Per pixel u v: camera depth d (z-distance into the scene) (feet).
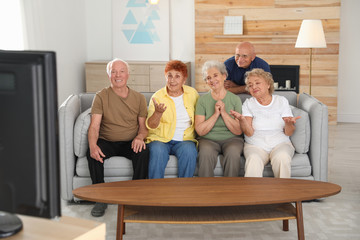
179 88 12.04
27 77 3.67
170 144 11.94
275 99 12.00
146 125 11.70
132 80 22.84
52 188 3.83
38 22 19.47
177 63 11.93
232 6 22.20
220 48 22.61
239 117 11.51
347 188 12.93
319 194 8.47
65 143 11.39
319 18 21.61
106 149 11.49
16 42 18.17
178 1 23.77
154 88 22.72
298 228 8.61
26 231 4.29
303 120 11.66
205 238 9.69
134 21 24.16
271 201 8.13
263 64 14.58
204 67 12.09
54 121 3.77
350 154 16.78
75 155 11.68
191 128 12.18
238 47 14.38
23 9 18.42
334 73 21.88
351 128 21.54
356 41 22.34
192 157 11.43
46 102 3.71
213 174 11.57
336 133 20.47
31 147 3.75
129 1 24.06
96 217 10.83
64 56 22.00
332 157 16.38
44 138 3.74
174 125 11.91
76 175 11.66
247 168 11.16
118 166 11.50
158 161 11.32
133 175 11.30
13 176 3.82
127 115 11.68
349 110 22.94
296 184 9.12
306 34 18.22
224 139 12.13
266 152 11.61
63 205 11.68
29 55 3.68
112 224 10.41
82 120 11.39
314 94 22.20
